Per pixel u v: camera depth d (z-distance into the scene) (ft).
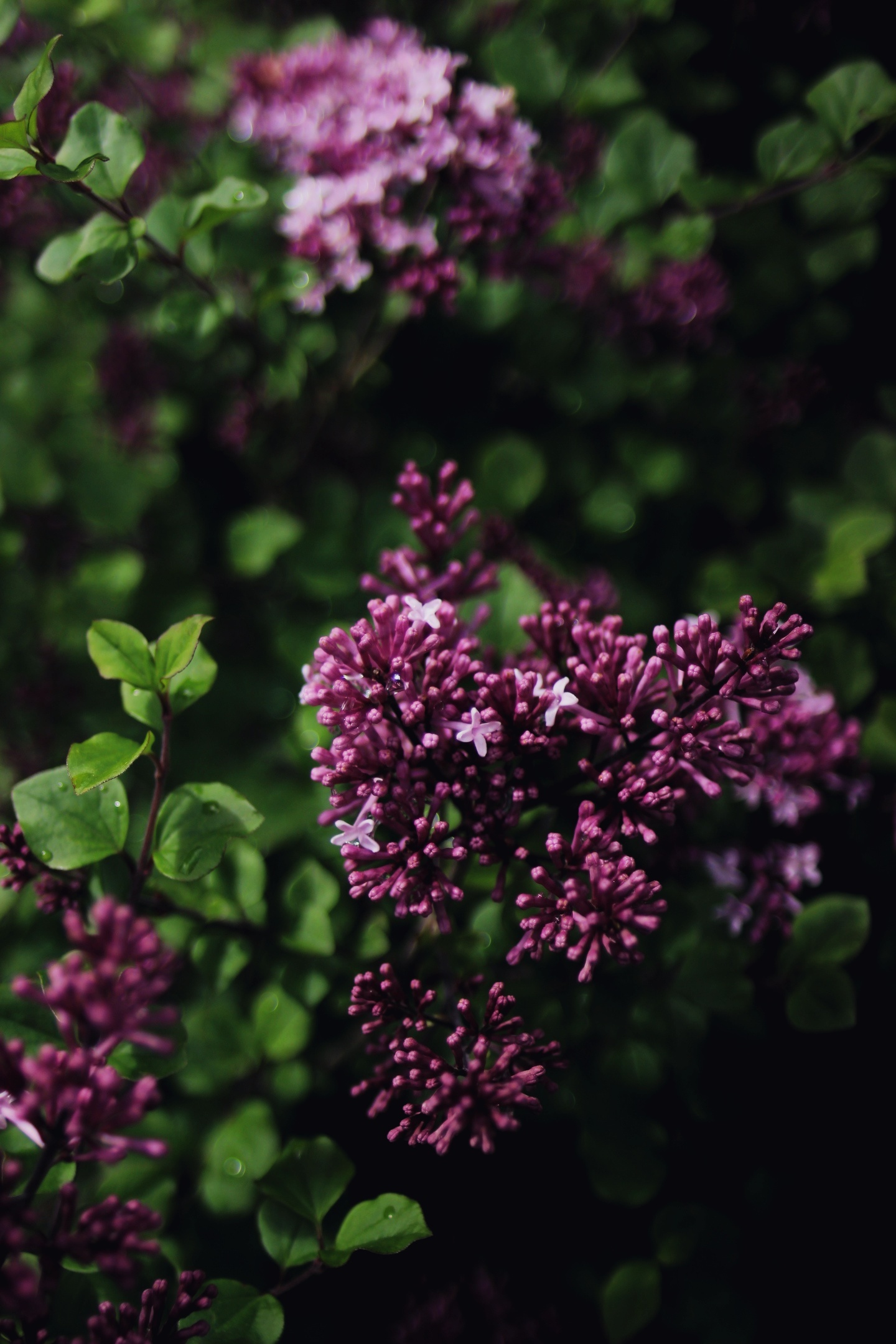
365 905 1.98
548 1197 2.02
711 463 2.31
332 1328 1.97
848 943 1.92
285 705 2.22
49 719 2.20
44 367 2.32
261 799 2.09
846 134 2.04
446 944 1.87
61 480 2.30
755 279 2.33
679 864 1.93
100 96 2.24
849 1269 2.01
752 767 1.71
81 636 2.21
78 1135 1.56
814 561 2.18
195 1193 1.91
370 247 2.11
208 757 2.15
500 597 1.92
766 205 2.28
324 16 2.39
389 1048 1.73
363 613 2.13
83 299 2.32
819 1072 2.04
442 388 2.32
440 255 2.08
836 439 2.38
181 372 2.31
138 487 2.25
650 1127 1.92
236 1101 1.94
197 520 2.35
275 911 1.94
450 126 2.05
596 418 2.30
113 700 2.22
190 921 1.90
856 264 2.29
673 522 2.31
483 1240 2.01
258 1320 1.73
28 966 1.98
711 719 1.69
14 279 2.33
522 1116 1.97
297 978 1.90
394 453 2.27
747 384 2.31
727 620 2.17
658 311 2.27
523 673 1.73
